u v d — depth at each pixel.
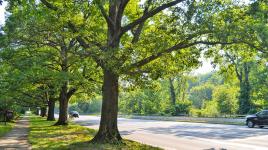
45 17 18.97
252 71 60.97
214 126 40.03
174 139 24.70
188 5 16.69
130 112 96.94
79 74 29.42
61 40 21.28
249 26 16.36
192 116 65.62
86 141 21.11
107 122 20.62
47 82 28.98
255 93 59.66
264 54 16.95
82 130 31.55
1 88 26.05
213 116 60.84
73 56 25.34
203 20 16.58
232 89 64.00
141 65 18.62
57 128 34.56
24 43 20.66
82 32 19.95
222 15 16.86
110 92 20.75
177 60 19.41
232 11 16.95
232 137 25.52
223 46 18.55
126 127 39.28
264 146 19.88
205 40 18.34
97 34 21.56
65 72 28.27
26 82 26.19
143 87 19.47
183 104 73.44
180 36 17.39
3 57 22.97
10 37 19.38
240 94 62.56
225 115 60.19
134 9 23.50
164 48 17.83
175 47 18.55
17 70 25.44
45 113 78.62
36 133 28.08
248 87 62.16
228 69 20.42
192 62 19.52
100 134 20.62
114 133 20.61
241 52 19.53
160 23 20.72
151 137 26.53
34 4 18.69
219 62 20.19
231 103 63.16
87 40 21.31
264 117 37.31
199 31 16.77
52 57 26.92
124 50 17.45
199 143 21.80
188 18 16.77
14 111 56.38
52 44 20.95
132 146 18.80
